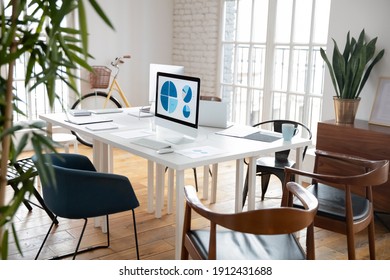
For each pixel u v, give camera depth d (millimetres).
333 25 4340
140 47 6418
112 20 6113
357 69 3836
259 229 1805
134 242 3273
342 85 3979
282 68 5227
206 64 6156
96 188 2566
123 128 3479
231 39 5828
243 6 5605
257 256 2096
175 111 3100
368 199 2826
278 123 4070
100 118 3844
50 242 3219
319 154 3148
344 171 3914
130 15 6258
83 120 3703
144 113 4113
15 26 1464
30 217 3664
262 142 3127
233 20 5762
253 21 5512
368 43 3926
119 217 3723
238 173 2924
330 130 3971
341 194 2955
